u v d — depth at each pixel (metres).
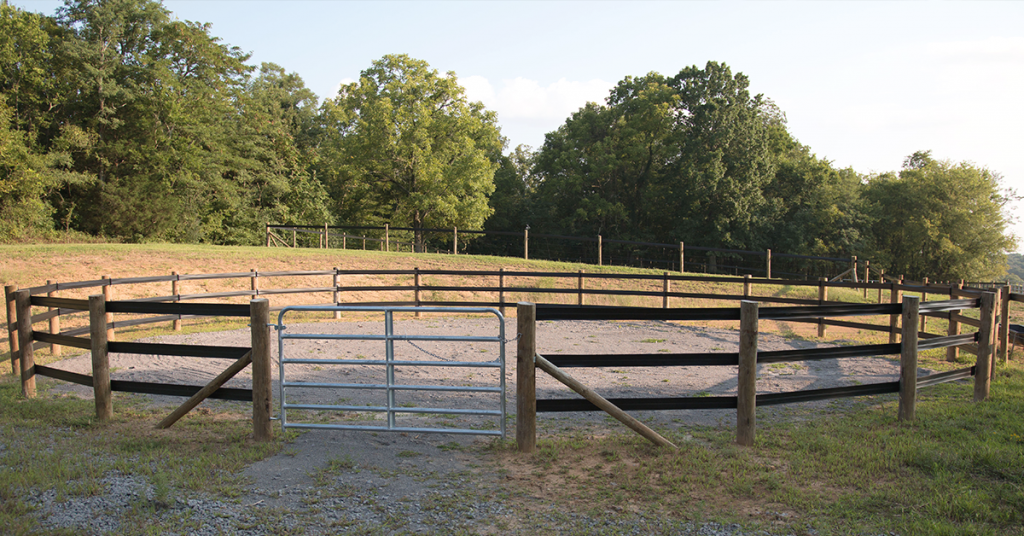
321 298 17.23
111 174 32.53
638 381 8.34
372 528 3.79
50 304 6.59
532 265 21.52
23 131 29.03
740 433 5.42
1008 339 10.21
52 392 7.26
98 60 32.38
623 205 48.34
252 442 5.43
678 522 3.92
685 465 4.87
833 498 4.28
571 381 5.21
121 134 33.53
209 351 5.71
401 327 12.95
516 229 53.94
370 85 39.00
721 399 5.45
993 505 4.07
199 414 6.40
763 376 8.66
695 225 42.03
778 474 4.70
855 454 5.04
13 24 30.38
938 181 46.75
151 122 33.00
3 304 13.30
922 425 5.92
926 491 4.36
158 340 10.87
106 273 16.33
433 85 38.41
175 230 32.66
